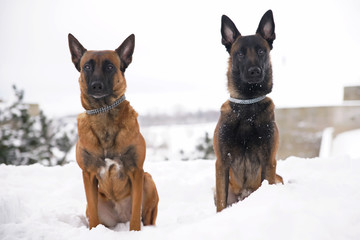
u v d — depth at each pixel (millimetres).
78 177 6715
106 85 3930
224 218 3074
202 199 5938
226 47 4906
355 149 12180
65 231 3844
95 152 3963
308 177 5391
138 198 4031
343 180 4973
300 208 3059
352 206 3168
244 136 4379
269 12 4746
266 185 3760
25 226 3777
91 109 4012
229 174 4645
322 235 2707
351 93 16422
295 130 14891
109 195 4207
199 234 2850
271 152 4387
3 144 12141
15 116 12844
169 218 5051
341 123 14953
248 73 4312
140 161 4047
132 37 4320
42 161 13008
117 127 3961
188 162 7562
